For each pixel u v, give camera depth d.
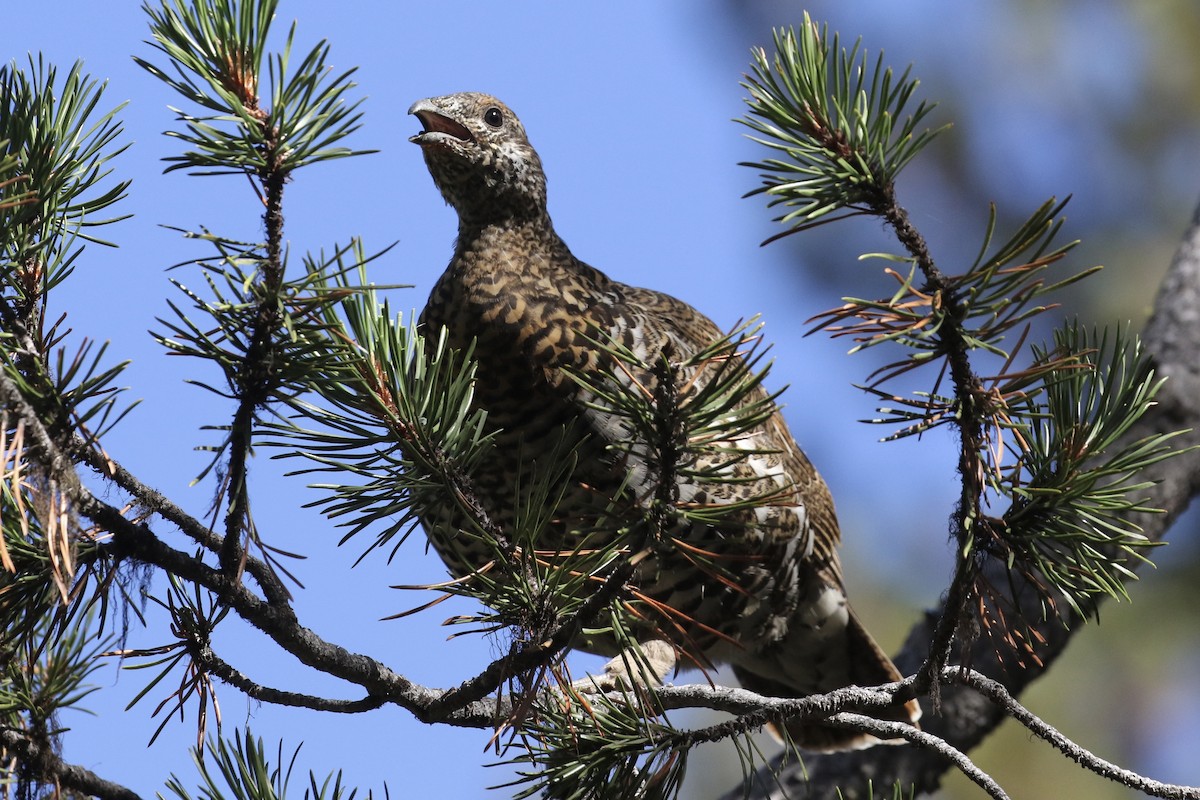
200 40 4.66
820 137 4.79
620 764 5.74
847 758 8.87
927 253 4.73
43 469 4.66
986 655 8.38
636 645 5.27
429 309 7.80
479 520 5.27
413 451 5.13
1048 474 5.20
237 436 4.89
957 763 5.73
